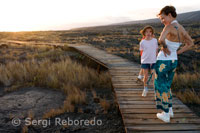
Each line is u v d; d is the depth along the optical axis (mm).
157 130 3201
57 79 8500
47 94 7086
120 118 5031
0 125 4637
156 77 3309
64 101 6305
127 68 8086
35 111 5531
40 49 18453
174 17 2908
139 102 4328
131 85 5602
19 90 7629
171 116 3617
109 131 4355
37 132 4359
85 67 10938
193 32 34125
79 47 16750
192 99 6266
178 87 7559
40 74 9312
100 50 14828
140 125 3348
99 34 48156
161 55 3129
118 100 4441
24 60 13672
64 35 51969
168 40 3004
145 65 4289
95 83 8398
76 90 6965
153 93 4906
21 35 53969
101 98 6691
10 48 19938
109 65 8711
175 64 3098
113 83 5809
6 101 6297
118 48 17734
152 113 3795
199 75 8469
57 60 13336
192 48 15492
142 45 4160
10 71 9875
